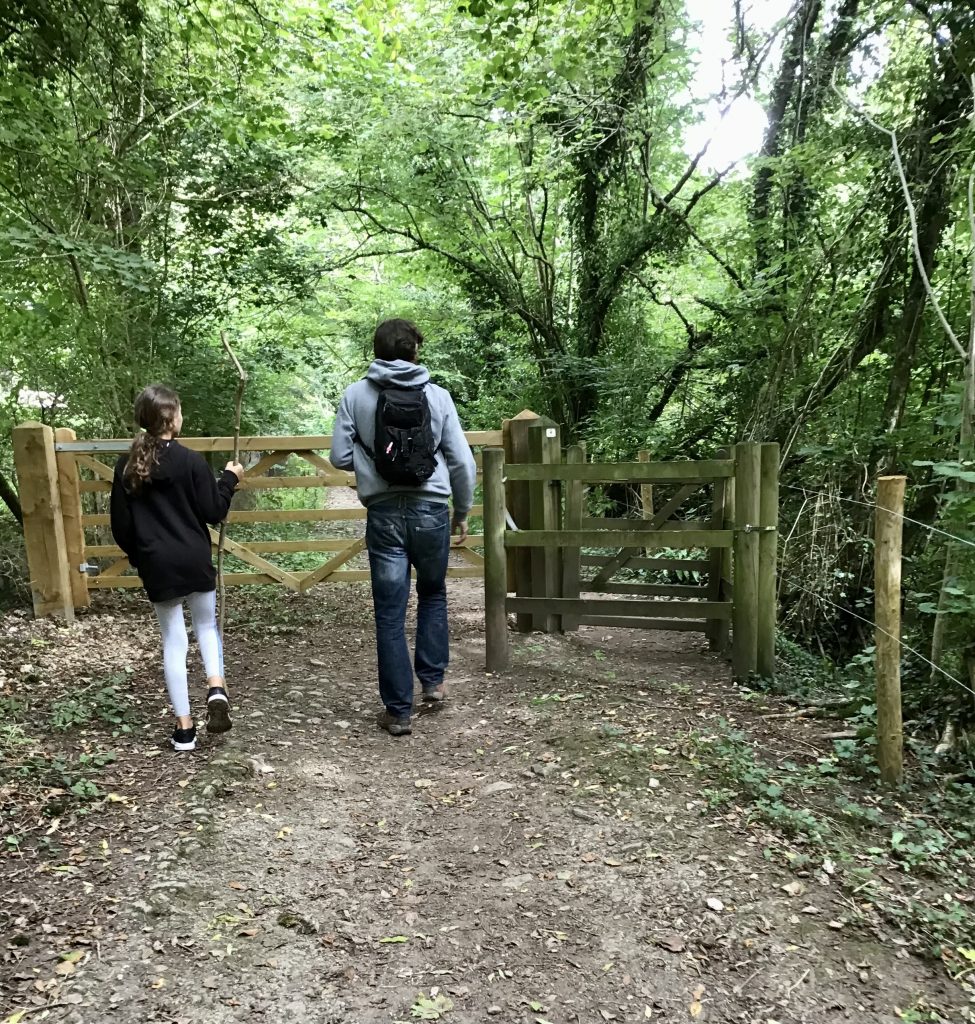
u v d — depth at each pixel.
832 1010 2.03
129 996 2.03
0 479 7.32
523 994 2.09
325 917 2.41
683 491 5.81
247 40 7.71
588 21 7.85
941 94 5.42
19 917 2.31
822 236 6.88
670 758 3.32
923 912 2.36
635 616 4.95
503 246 12.25
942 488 4.95
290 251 10.72
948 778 3.28
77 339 7.50
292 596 6.81
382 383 3.69
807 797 3.07
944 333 5.75
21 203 6.75
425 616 4.10
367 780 3.36
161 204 8.70
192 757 3.47
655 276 11.09
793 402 6.97
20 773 3.18
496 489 4.57
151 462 3.40
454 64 10.35
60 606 5.83
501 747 3.60
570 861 2.68
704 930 2.31
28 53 5.27
